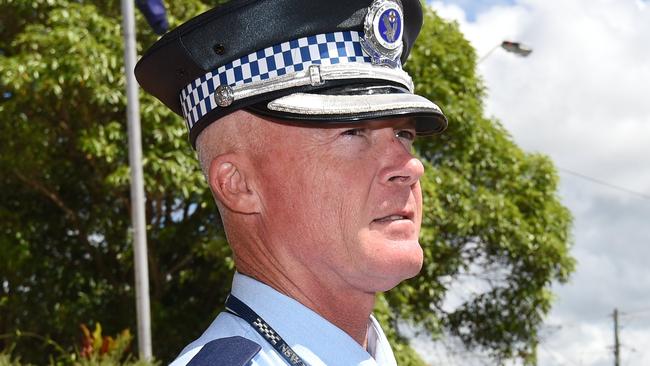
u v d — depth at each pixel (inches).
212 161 57.4
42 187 410.0
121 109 386.9
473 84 439.5
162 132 365.7
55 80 354.6
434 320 432.8
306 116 53.9
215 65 57.2
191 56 57.9
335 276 55.4
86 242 425.7
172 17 385.1
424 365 402.9
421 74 417.7
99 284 429.7
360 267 54.1
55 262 428.1
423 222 401.4
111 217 423.2
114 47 369.1
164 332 416.2
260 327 55.2
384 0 56.7
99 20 370.9
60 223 434.0
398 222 54.4
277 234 55.8
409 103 54.7
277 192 55.3
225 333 56.1
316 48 55.7
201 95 58.4
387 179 54.2
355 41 56.3
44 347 420.2
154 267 421.1
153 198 402.0
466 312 463.8
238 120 56.6
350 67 55.3
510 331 461.4
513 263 452.8
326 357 54.5
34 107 387.5
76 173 419.5
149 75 61.9
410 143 59.4
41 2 387.2
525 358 463.2
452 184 414.3
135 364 261.3
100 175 403.5
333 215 54.2
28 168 396.5
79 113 387.5
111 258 436.5
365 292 56.4
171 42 58.6
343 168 54.3
